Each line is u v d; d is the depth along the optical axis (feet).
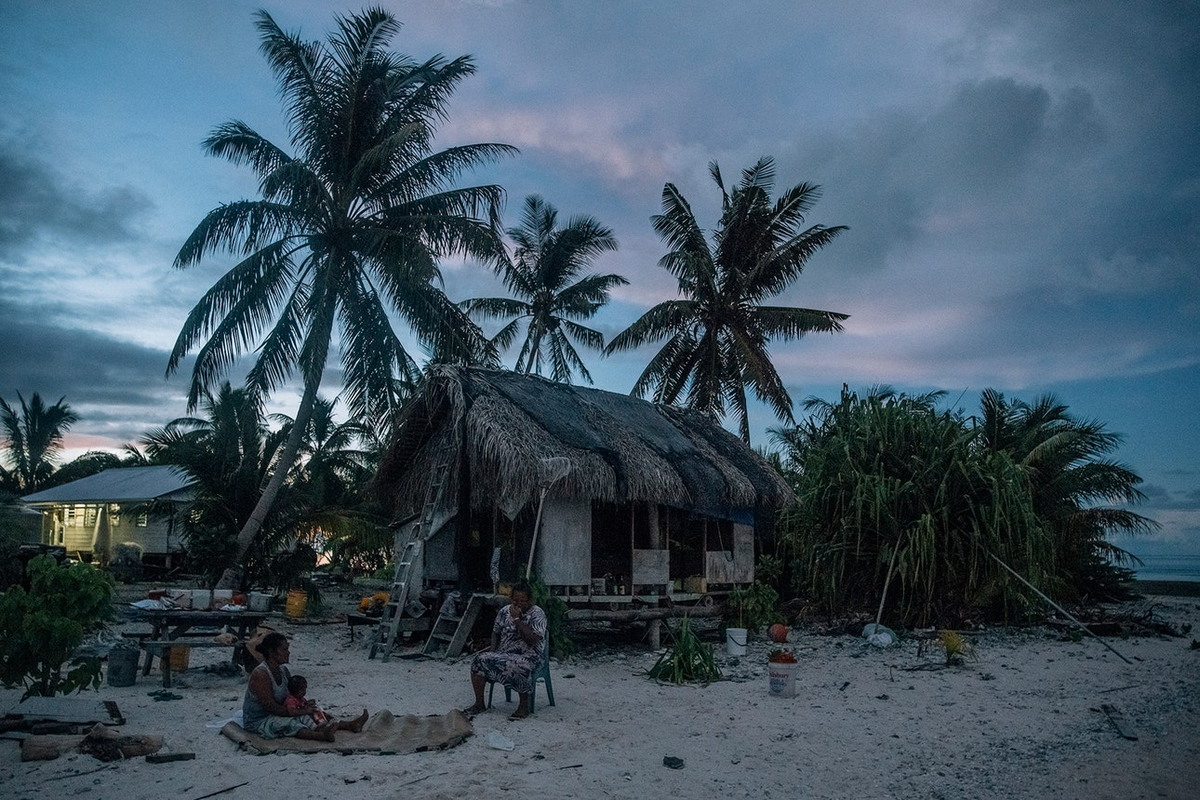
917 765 22.40
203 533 60.85
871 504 50.93
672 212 93.45
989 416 70.03
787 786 20.45
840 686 34.04
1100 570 72.95
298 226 67.77
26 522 67.51
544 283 107.14
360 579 106.93
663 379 96.94
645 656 43.09
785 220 92.99
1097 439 72.02
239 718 24.70
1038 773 21.71
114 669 30.83
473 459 45.32
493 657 27.27
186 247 63.67
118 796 18.21
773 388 94.17
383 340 70.44
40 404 157.99
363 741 22.94
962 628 52.24
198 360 65.46
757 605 48.80
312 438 114.42
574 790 19.57
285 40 67.10
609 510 53.31
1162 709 29.53
